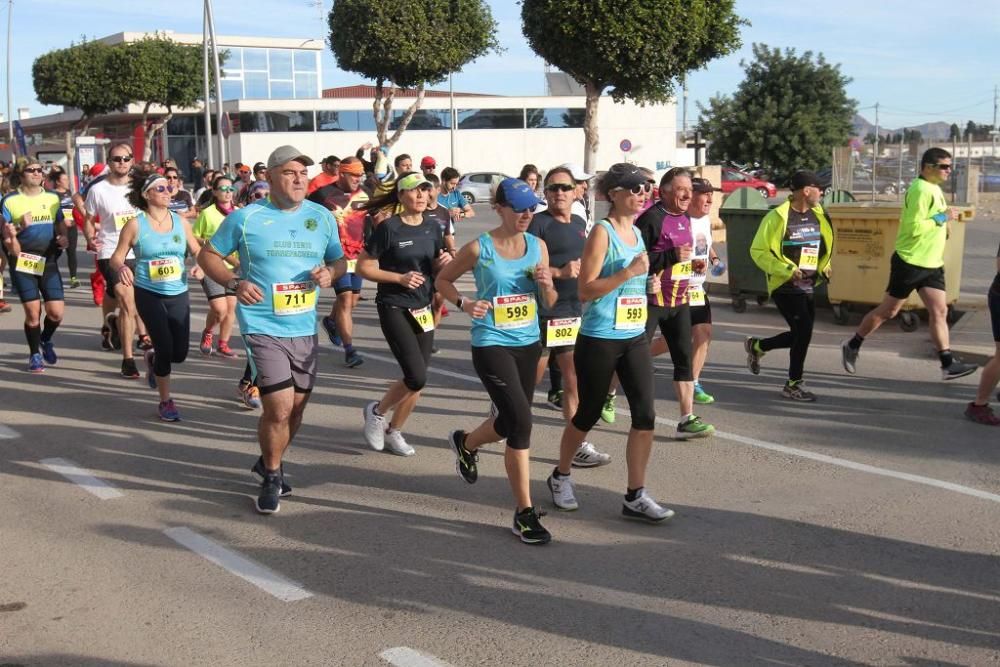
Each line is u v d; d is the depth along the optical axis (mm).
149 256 7488
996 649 4016
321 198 9570
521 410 5180
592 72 16281
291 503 5879
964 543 5180
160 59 47094
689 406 7145
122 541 5270
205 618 4328
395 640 4109
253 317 5562
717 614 4348
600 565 4910
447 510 5746
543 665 3885
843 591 4590
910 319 11375
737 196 13430
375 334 11867
